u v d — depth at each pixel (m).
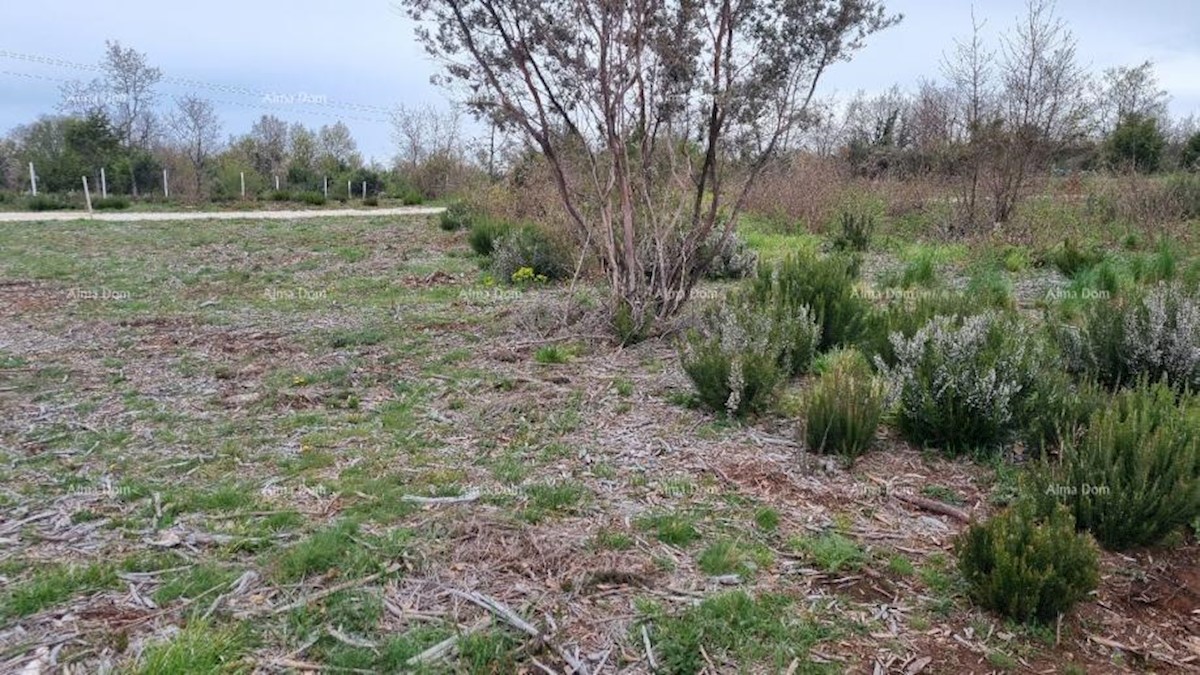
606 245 6.23
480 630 2.35
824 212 13.30
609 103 5.71
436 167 28.72
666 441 3.98
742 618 2.43
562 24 5.56
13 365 5.55
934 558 2.86
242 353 5.89
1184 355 4.34
